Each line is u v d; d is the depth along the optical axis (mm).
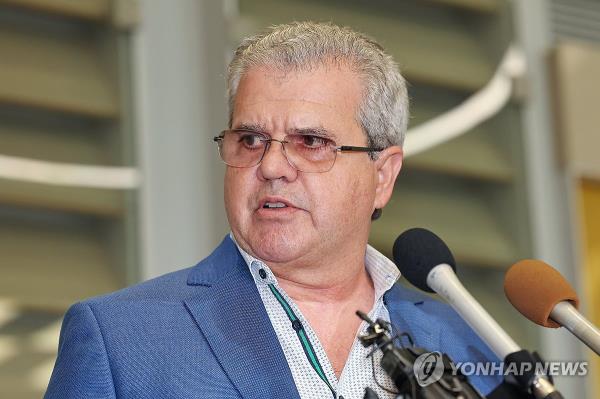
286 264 4480
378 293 4695
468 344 4750
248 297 4457
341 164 4492
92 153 7496
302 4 8562
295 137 4445
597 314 9047
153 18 7836
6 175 7168
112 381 4141
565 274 9102
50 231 7359
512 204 9055
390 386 4387
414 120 8805
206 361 4211
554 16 9641
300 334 4438
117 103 7605
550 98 9367
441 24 9227
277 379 4223
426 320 4766
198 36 7949
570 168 9211
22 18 7527
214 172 7758
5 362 6941
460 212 8875
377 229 8461
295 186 4406
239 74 4641
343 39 4668
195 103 7836
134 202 7516
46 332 7109
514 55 9266
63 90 7426
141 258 7434
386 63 4793
